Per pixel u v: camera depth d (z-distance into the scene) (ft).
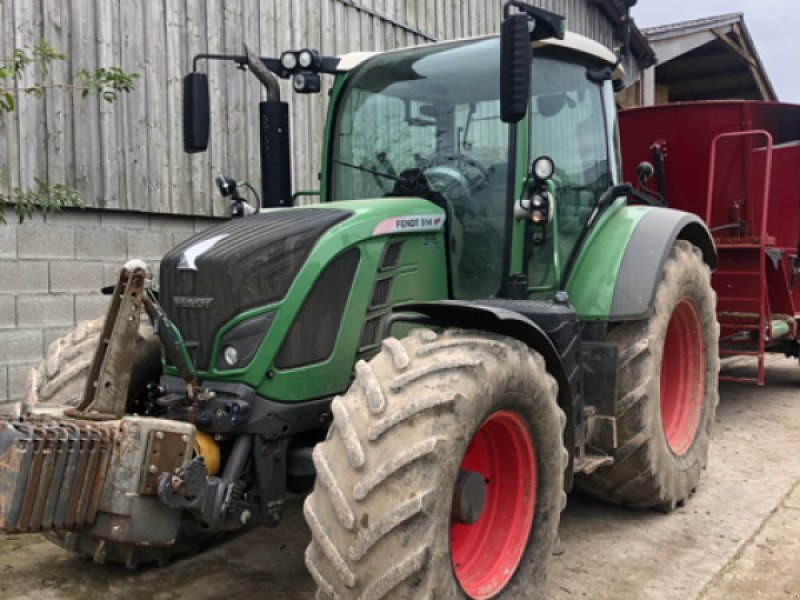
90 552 11.39
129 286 9.50
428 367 8.80
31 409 10.05
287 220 10.57
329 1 23.95
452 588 8.46
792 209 23.27
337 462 8.40
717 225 23.12
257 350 9.72
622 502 13.93
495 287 12.05
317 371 10.23
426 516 8.12
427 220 11.69
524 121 12.01
